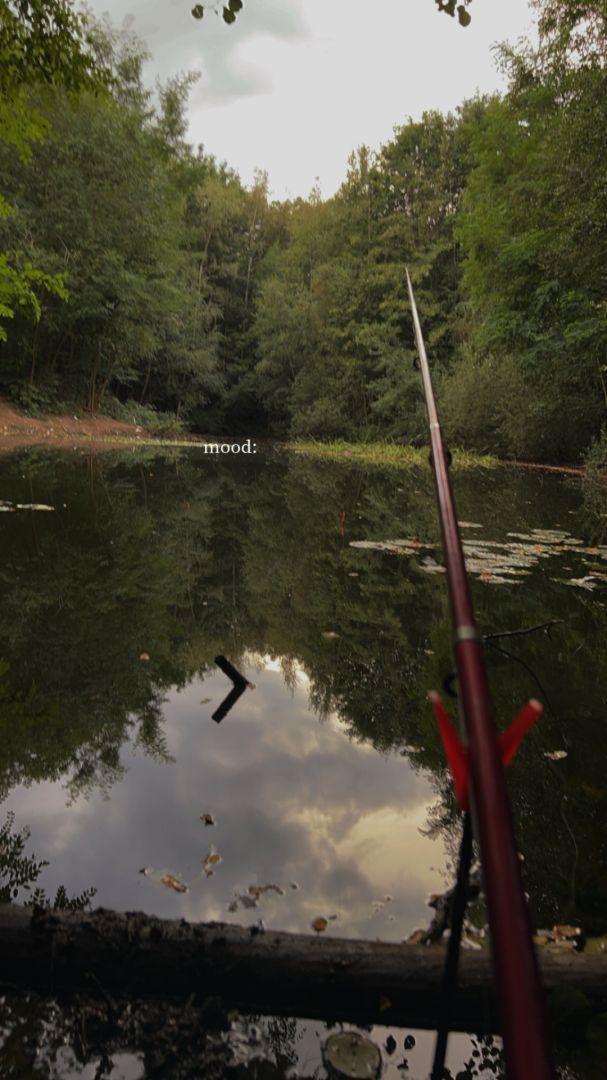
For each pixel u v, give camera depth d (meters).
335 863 1.79
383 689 3.08
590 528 7.49
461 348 21.97
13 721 2.62
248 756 2.40
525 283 14.82
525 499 10.16
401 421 24.53
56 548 5.64
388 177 26.38
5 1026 1.29
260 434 36.91
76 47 7.18
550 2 11.45
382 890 1.68
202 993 1.38
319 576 5.23
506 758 0.51
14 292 10.20
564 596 4.51
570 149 11.27
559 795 2.17
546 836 1.95
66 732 2.55
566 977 1.38
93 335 23.33
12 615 3.89
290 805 2.09
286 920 1.57
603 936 1.54
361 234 26.84
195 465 14.98
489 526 7.38
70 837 1.89
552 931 1.55
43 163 20.17
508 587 4.73
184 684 3.06
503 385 18.22
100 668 3.19
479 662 0.47
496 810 0.38
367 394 26.66
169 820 1.98
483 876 0.36
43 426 20.75
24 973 1.40
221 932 1.44
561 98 12.96
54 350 23.28
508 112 15.47
